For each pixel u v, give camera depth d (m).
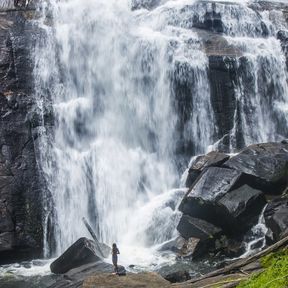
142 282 18.19
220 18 34.72
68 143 29.17
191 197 24.17
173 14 34.41
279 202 23.50
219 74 31.58
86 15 32.22
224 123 31.25
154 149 30.73
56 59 30.53
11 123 27.86
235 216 23.03
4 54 29.23
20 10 32.06
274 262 11.63
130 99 31.25
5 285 21.66
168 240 26.12
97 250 22.95
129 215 28.12
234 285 11.42
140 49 31.91
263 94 32.41
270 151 26.05
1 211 25.89
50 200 27.52
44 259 26.00
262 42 33.88
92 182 28.83
